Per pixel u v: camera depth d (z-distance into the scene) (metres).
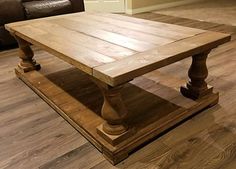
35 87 1.88
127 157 1.25
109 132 1.23
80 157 1.26
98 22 1.84
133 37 1.47
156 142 1.34
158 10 4.61
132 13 4.39
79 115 1.50
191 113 1.50
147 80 1.91
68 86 1.87
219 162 1.19
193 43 1.31
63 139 1.40
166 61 1.16
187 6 4.85
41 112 1.66
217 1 5.17
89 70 1.12
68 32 1.63
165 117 1.42
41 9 2.85
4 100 1.82
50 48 1.37
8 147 1.36
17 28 1.80
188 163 1.19
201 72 1.50
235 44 2.66
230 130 1.40
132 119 1.41
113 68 1.08
